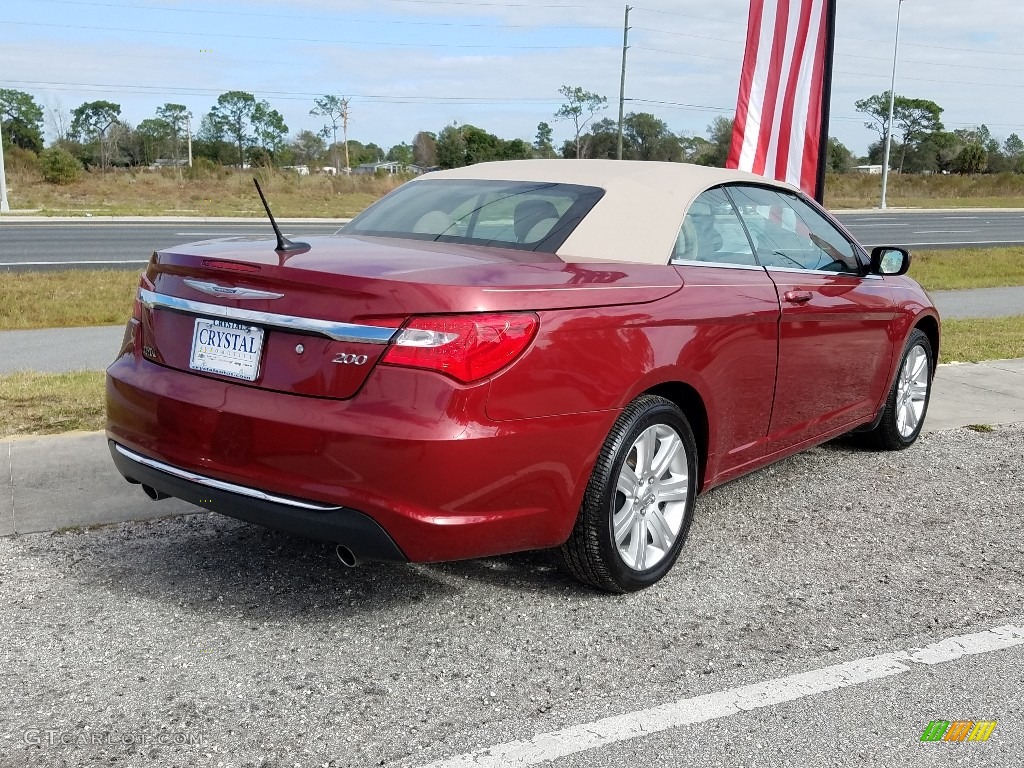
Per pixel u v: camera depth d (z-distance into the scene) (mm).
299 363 2998
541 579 3727
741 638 3279
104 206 33438
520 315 3012
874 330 4980
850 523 4496
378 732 2637
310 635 3201
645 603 3541
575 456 3176
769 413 4203
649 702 2836
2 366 7395
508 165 4449
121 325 9703
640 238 3732
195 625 3242
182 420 3172
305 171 68750
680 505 3715
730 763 2531
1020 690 2979
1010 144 124375
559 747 2582
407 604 3461
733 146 8656
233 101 100000
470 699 2828
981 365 8500
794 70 8617
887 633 3355
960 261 19406
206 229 24141
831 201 53250
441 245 3631
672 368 3479
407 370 2879
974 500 4891
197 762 2469
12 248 17812
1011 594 3738
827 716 2789
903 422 5727
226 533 4062
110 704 2734
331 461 2900
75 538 3938
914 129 102438
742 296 3895
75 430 5293
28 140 84312
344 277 2926
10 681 2842
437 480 2881
